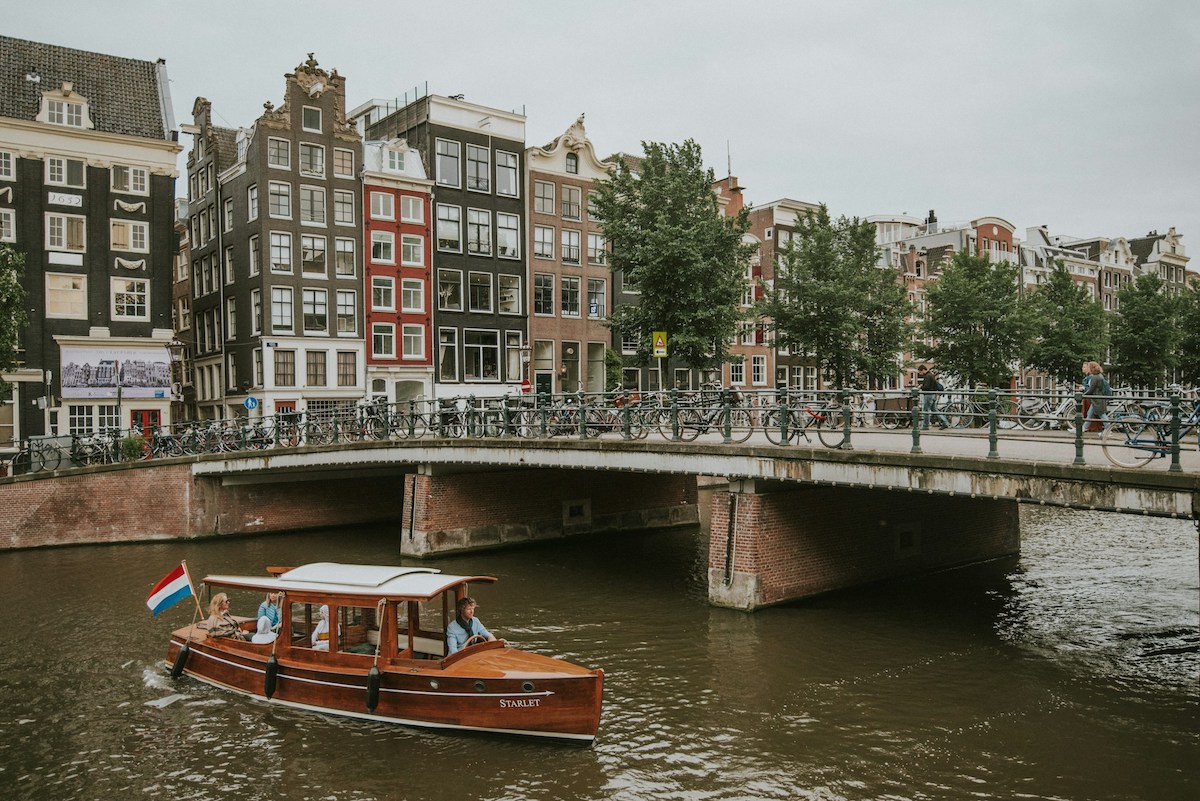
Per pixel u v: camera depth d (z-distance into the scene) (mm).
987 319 38438
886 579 20750
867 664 14875
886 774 10922
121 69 38156
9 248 28766
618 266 30641
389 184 40188
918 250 63062
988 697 13359
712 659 15234
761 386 52062
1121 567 22609
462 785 10883
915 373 50562
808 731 12227
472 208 42375
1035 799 10258
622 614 18297
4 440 33625
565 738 11852
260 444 29172
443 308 41500
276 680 13711
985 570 22281
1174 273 84000
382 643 12930
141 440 29828
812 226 35625
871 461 15641
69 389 34875
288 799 10688
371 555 25609
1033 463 13641
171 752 12070
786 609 18203
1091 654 15312
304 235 38281
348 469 28500
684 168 29859
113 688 14609
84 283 35531
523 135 43938
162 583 16016
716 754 11555
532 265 44219
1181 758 11227
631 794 10539
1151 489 12438
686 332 28578
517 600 19625
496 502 26047
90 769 11617
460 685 12203
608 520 28609
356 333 39406
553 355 44812
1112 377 50875
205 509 29062
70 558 25906
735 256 30219
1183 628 16844
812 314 34219
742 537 18031
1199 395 18500
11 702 14016
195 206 43906
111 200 36062
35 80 35594
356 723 12898
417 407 40406
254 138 37500
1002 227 63969
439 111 41500
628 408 20297
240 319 39219
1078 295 45562
